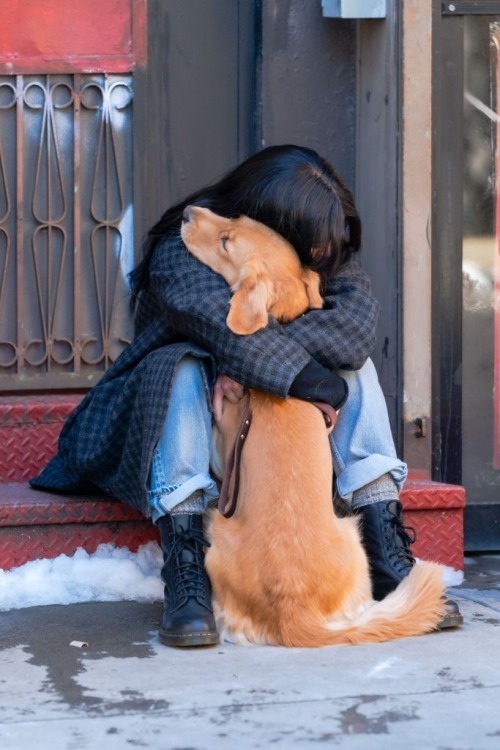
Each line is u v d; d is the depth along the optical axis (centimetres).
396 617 455
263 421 462
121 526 538
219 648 446
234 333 459
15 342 643
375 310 502
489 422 662
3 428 597
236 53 670
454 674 412
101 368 656
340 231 489
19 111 639
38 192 644
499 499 665
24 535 525
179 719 366
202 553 468
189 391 471
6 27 635
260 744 345
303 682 402
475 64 643
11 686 398
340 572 452
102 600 527
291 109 668
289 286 479
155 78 659
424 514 573
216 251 484
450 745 346
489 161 651
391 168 625
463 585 579
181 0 659
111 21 648
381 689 395
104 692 391
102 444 502
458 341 655
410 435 629
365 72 658
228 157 674
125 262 657
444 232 649
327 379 471
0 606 512
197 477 466
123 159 654
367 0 625
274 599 445
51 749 341
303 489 451
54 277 649
